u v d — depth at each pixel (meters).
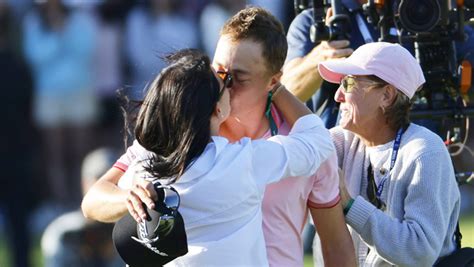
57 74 38.06
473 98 17.77
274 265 15.12
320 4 18.22
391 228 15.44
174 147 14.17
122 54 38.62
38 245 36.31
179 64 14.42
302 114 15.51
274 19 15.39
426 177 15.59
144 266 14.30
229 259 14.25
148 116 14.25
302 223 15.49
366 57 15.80
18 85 35.00
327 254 15.60
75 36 38.25
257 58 15.09
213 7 38.72
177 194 13.87
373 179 16.08
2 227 35.31
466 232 31.38
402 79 15.76
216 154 14.26
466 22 17.75
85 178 29.53
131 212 14.03
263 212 15.17
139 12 38.66
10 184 34.38
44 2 37.94
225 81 15.04
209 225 14.23
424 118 17.42
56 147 38.19
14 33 36.78
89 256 28.61
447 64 17.44
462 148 17.66
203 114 14.21
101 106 38.66
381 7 17.62
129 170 15.01
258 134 15.64
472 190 36.06
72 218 29.23
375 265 16.17
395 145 15.95
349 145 16.48
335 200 15.39
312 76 18.36
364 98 15.82
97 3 38.66
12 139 34.59
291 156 14.70
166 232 13.77
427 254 15.47
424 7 17.23
